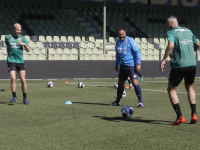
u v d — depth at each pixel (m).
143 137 6.17
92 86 18.59
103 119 8.07
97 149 5.35
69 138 6.09
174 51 7.25
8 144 5.66
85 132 6.59
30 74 24.84
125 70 10.34
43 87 17.67
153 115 8.68
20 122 7.64
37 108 9.87
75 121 7.79
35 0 38.41
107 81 23.56
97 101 11.73
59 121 7.79
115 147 5.47
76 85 19.28
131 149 5.35
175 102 7.33
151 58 33.81
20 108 9.85
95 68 26.98
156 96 13.36
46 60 25.42
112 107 10.23
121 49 10.31
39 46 31.95
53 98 12.54
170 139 6.01
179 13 44.97
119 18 40.53
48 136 6.25
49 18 37.00
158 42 38.56
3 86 17.84
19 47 10.74
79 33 36.44
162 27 41.72
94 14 40.22
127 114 8.22
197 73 29.67
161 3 43.94
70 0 40.06
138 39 37.59
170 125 7.33
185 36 7.25
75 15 39.22
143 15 42.44
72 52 31.53
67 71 26.14
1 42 30.77
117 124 7.43
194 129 6.89
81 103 11.12
